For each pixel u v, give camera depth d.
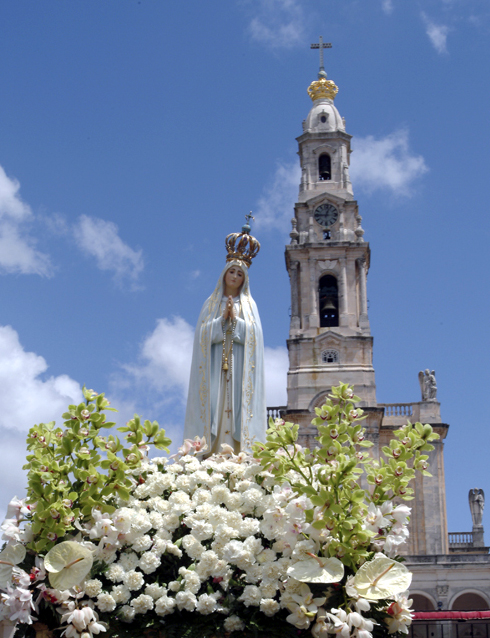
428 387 76.69
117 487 10.73
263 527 10.74
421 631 41.56
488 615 38.09
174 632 10.32
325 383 73.50
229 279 16.19
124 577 10.45
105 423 11.34
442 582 61.56
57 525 10.37
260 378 15.54
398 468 10.99
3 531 10.40
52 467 10.64
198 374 15.41
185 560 10.95
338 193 80.31
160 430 11.60
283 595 10.19
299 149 83.38
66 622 10.33
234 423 15.23
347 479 10.43
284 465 11.00
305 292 77.00
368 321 75.75
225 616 10.45
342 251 77.69
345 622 9.74
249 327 15.66
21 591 9.93
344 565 10.44
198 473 11.77
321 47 88.12
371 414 71.94
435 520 71.38
